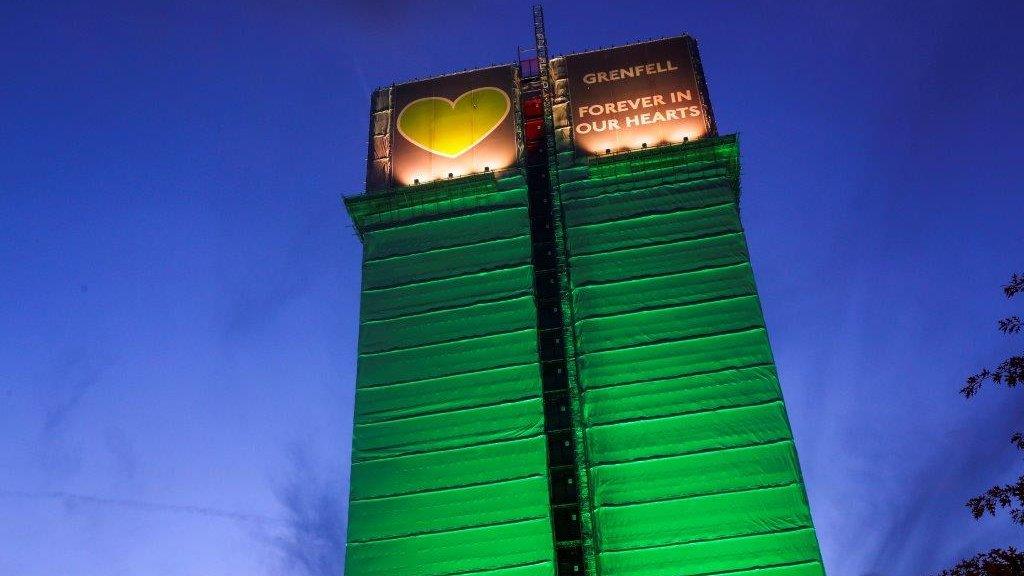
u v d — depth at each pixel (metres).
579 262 80.94
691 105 89.62
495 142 91.69
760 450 67.81
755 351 72.75
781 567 62.94
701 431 69.56
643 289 78.12
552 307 83.25
